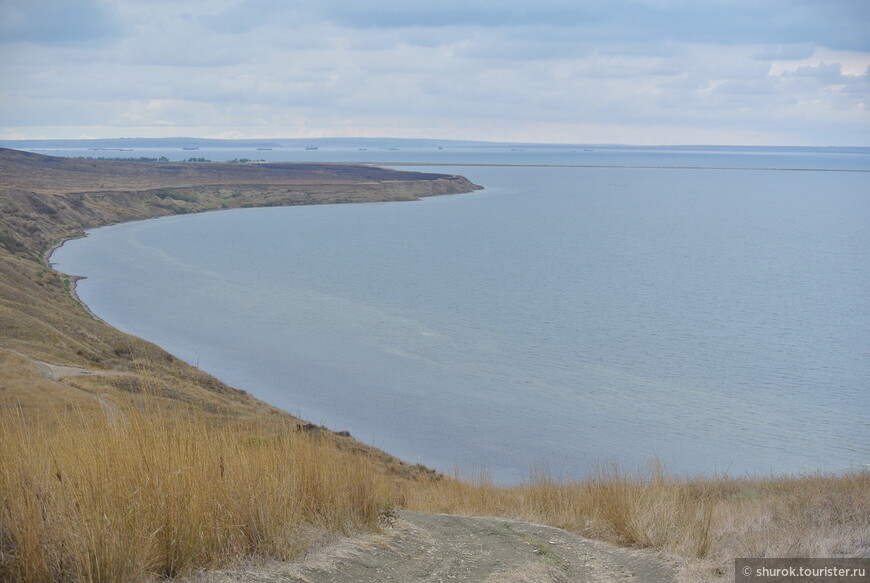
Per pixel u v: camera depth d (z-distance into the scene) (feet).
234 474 22.15
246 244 499.51
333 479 27.14
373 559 23.08
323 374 195.93
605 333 253.65
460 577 22.30
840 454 132.16
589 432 148.05
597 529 31.71
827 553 22.61
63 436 20.33
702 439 142.61
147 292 314.76
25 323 167.53
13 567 15.76
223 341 232.53
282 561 20.99
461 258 455.63
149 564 17.71
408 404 168.86
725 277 384.06
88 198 612.29
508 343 238.07
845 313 290.56
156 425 21.89
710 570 22.84
